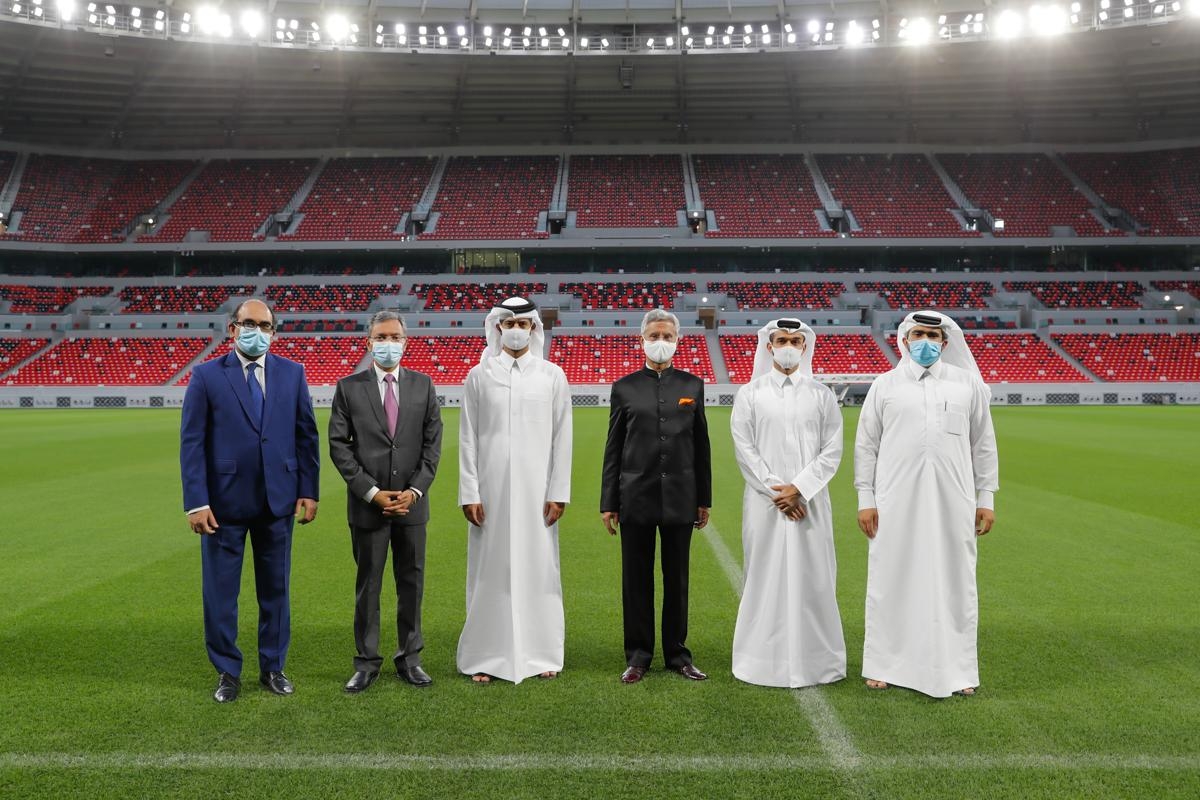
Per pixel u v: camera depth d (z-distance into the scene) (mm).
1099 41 40531
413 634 4879
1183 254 46344
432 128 50188
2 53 39594
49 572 7480
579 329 43531
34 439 20797
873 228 46281
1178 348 40531
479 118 49188
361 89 45531
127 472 14367
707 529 9406
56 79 42156
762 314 44094
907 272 46781
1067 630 5730
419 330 42969
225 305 44688
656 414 4969
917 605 4645
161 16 40250
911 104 47562
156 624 5961
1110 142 50438
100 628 5863
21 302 43688
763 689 4699
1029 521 9617
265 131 49719
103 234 45656
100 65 41531
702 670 5027
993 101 47000
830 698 4555
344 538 9016
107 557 8070
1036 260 47125
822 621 4832
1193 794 3467
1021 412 31234
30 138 47969
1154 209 46625
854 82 45406
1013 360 40562
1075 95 46062
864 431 4980
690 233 46250
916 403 4754
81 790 3521
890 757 3803
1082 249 46594
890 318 43312
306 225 46312
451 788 3520
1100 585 6906
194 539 8891
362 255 47156
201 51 40875
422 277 46125
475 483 4988
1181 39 40156
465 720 4254
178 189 48469
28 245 43750
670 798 3430
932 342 4730
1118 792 3484
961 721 4215
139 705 4457
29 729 4141
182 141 50188
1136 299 44312
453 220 46875
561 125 50125
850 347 41969
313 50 41156
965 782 3566
